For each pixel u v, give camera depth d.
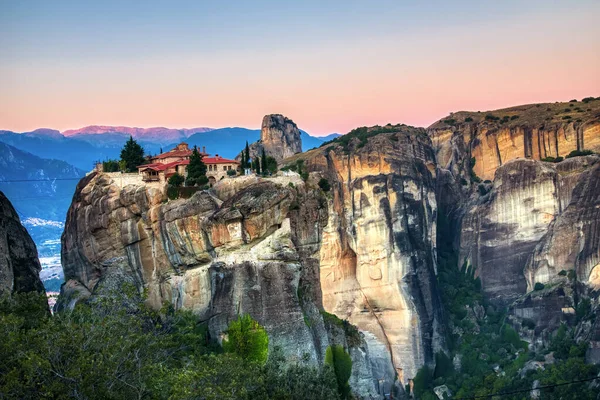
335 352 148.88
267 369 126.62
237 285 137.00
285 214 142.75
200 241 143.38
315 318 144.38
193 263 144.88
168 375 96.94
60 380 86.06
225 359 112.50
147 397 91.31
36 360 83.81
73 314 112.81
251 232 139.38
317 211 150.88
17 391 82.75
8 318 92.00
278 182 149.62
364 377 157.00
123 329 99.38
